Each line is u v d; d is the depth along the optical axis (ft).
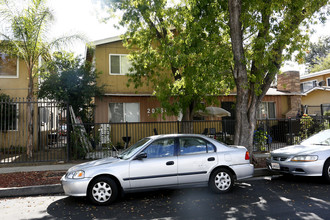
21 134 48.78
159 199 20.66
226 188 21.52
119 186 20.07
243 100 31.30
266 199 19.70
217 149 21.72
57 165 33.78
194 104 39.32
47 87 44.29
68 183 19.08
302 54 31.60
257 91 30.83
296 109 59.41
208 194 21.62
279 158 26.00
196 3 31.30
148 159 20.20
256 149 43.29
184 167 20.58
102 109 49.52
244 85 30.42
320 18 33.91
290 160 24.77
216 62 31.76
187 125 38.91
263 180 26.48
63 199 21.36
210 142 21.86
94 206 19.04
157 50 38.65
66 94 44.04
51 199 21.50
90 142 40.83
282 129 51.83
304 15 31.73
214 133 42.24
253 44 32.40
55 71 46.42
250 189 22.86
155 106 51.75
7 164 34.96
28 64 43.75
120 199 20.85
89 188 19.26
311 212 16.52
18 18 41.14
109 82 50.47
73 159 37.86
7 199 21.97
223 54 31.89
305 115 48.24
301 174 24.06
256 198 20.06
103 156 38.37
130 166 19.66
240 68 30.83
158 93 36.45
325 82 79.41
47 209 18.72
